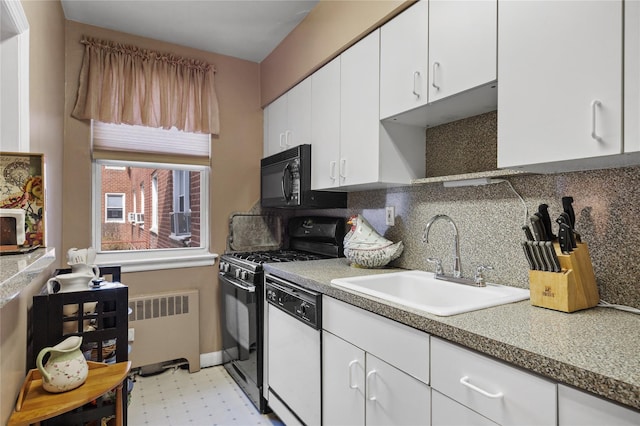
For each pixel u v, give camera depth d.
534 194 1.44
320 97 2.31
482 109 1.62
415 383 1.16
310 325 1.71
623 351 0.82
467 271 1.71
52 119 1.98
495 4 1.25
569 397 0.77
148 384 2.59
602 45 0.95
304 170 2.42
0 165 1.23
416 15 1.59
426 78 1.54
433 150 1.94
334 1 2.12
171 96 2.76
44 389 1.20
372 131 1.86
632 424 0.68
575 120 1.01
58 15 2.16
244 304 2.40
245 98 3.13
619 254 1.19
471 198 1.71
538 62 1.10
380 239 2.07
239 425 2.10
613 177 1.20
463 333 0.98
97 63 2.52
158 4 2.29
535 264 1.24
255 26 2.57
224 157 3.03
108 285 1.51
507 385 0.89
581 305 1.17
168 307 2.72
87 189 2.54
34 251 1.21
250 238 3.10
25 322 1.35
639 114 0.88
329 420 1.61
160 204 2.90
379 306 1.29
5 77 1.29
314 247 2.81
